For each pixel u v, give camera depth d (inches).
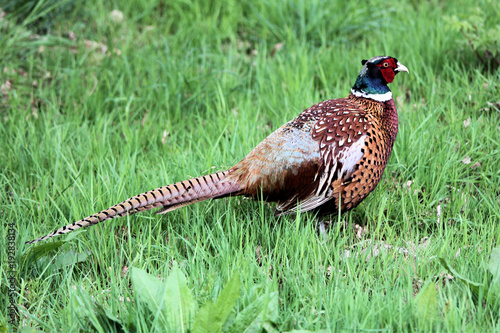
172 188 220.2
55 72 364.8
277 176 226.8
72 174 277.9
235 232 226.5
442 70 355.6
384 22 414.6
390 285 203.8
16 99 334.6
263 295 176.2
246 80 355.9
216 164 271.9
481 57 343.0
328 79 357.1
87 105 338.0
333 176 227.5
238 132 296.2
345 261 215.2
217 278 203.2
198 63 392.2
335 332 182.9
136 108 342.0
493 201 248.2
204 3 447.5
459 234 232.4
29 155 289.1
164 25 436.1
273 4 425.7
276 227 239.1
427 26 393.4
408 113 310.5
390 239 231.3
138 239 232.1
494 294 190.4
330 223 249.9
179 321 174.2
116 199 249.1
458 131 291.1
